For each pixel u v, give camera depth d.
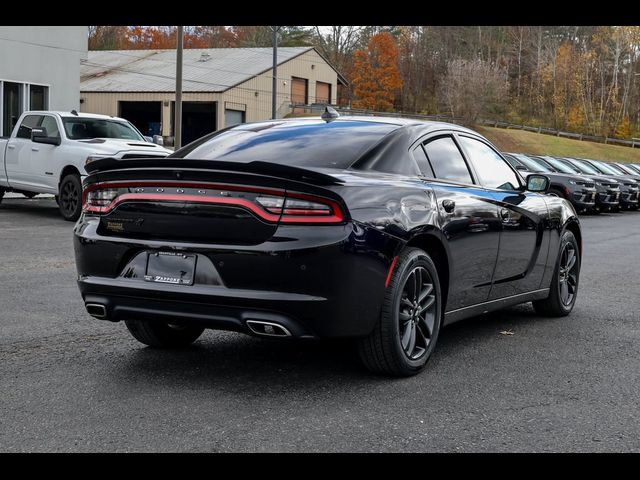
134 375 4.50
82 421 3.69
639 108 100.31
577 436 3.60
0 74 21.66
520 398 4.18
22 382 4.32
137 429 3.59
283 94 55.28
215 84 49.31
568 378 4.61
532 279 6.01
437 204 4.68
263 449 3.36
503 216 5.42
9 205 16.50
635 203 24.39
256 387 4.29
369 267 4.10
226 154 4.88
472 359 5.04
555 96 99.19
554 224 6.23
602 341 5.65
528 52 105.25
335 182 4.03
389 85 84.62
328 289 3.97
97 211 4.45
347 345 5.32
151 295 4.17
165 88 48.81
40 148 14.09
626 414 3.94
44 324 5.80
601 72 99.69
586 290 8.12
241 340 5.46
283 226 3.97
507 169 5.99
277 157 4.68
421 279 4.56
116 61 55.66
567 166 23.62
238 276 3.99
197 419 3.74
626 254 11.73
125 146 13.64
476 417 3.84
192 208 4.12
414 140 4.94
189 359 4.89
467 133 5.62
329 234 3.96
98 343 5.27
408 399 4.11
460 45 102.88
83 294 4.50
